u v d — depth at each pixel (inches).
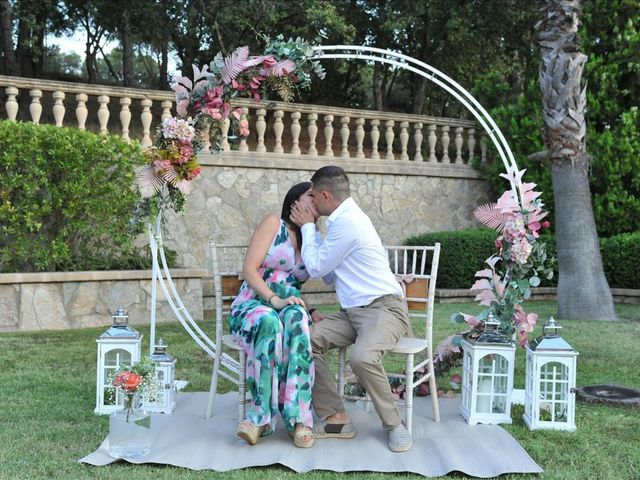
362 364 138.7
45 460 128.0
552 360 155.4
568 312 334.6
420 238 443.2
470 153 482.9
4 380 192.7
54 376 198.8
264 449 137.9
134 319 316.5
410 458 135.0
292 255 152.3
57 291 300.2
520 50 568.4
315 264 148.2
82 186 305.7
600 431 154.0
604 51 444.8
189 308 329.4
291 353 139.6
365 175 442.0
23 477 118.8
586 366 222.1
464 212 479.2
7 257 302.7
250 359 141.4
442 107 729.6
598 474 127.0
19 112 514.0
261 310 142.4
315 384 146.9
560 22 324.5
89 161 309.6
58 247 305.1
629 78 433.4
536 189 444.1
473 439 147.1
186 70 609.0
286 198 155.9
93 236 325.4
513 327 171.8
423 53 603.2
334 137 635.5
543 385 180.2
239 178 400.5
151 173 172.1
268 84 178.2
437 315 341.7
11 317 291.4
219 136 178.7
